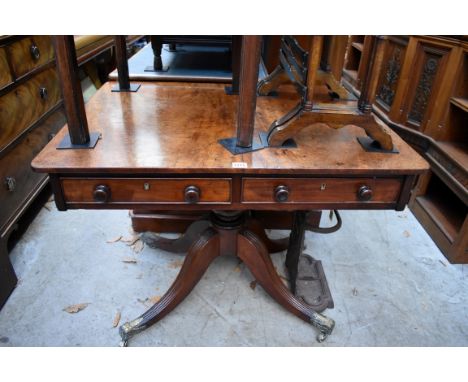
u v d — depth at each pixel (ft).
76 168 2.77
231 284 4.84
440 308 4.61
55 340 4.04
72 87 2.83
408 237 5.87
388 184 3.08
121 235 5.65
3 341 4.00
